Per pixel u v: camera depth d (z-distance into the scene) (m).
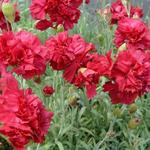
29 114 0.50
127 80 0.60
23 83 0.73
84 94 0.81
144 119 0.85
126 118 0.81
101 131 0.81
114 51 0.95
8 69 0.63
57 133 0.76
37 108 0.51
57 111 0.75
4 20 0.78
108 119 0.80
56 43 0.63
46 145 0.72
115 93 0.62
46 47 0.62
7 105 0.51
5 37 0.60
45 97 0.73
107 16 0.96
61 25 0.78
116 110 0.73
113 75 0.60
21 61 0.60
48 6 0.76
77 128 0.79
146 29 0.71
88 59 0.62
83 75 0.60
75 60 0.62
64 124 0.74
